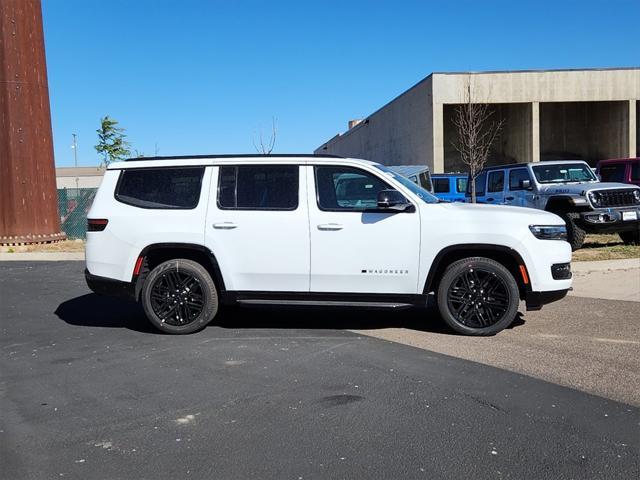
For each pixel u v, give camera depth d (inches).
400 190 260.7
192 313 270.1
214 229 264.7
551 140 1467.8
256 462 144.8
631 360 222.1
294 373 211.8
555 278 255.1
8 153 701.9
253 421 169.5
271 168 268.1
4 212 705.6
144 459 147.1
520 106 1311.5
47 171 740.0
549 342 248.2
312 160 266.5
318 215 260.5
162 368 220.5
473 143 1157.7
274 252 262.4
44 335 275.7
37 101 720.3
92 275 274.1
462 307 258.7
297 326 284.4
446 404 180.4
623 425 163.9
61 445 155.6
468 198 645.3
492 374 207.6
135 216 269.4
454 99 1215.6
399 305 259.9
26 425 169.0
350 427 164.4
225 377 208.7
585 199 495.8
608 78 1261.1
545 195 526.9
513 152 1362.0
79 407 182.4
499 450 149.6
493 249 254.1
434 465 142.3
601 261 465.4
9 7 685.9
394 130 1517.0
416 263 256.2
